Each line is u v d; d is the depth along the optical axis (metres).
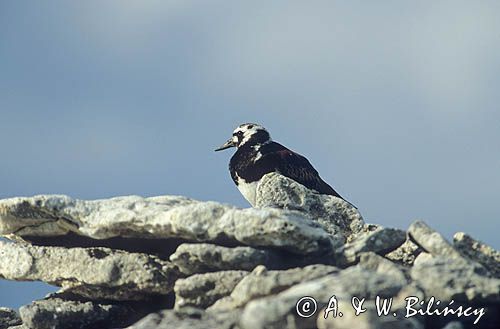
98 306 15.59
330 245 14.84
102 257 15.53
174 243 15.58
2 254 15.98
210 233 14.55
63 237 16.20
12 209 15.77
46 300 15.77
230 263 14.30
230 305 13.20
